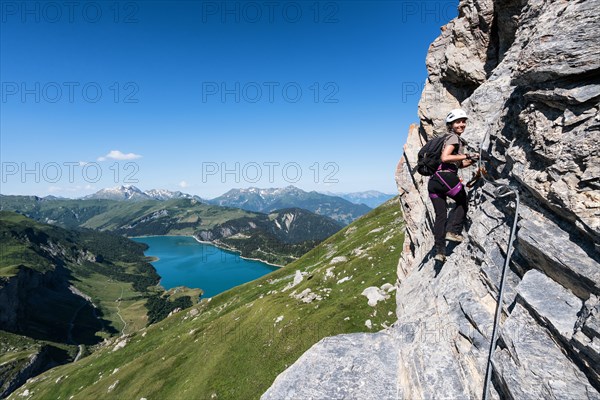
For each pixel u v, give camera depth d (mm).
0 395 152000
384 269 68312
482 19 16766
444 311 9320
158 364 81250
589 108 6355
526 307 6738
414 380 8125
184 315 141125
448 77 20594
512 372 6027
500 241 8680
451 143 9477
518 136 8820
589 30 6695
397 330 10148
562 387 5305
